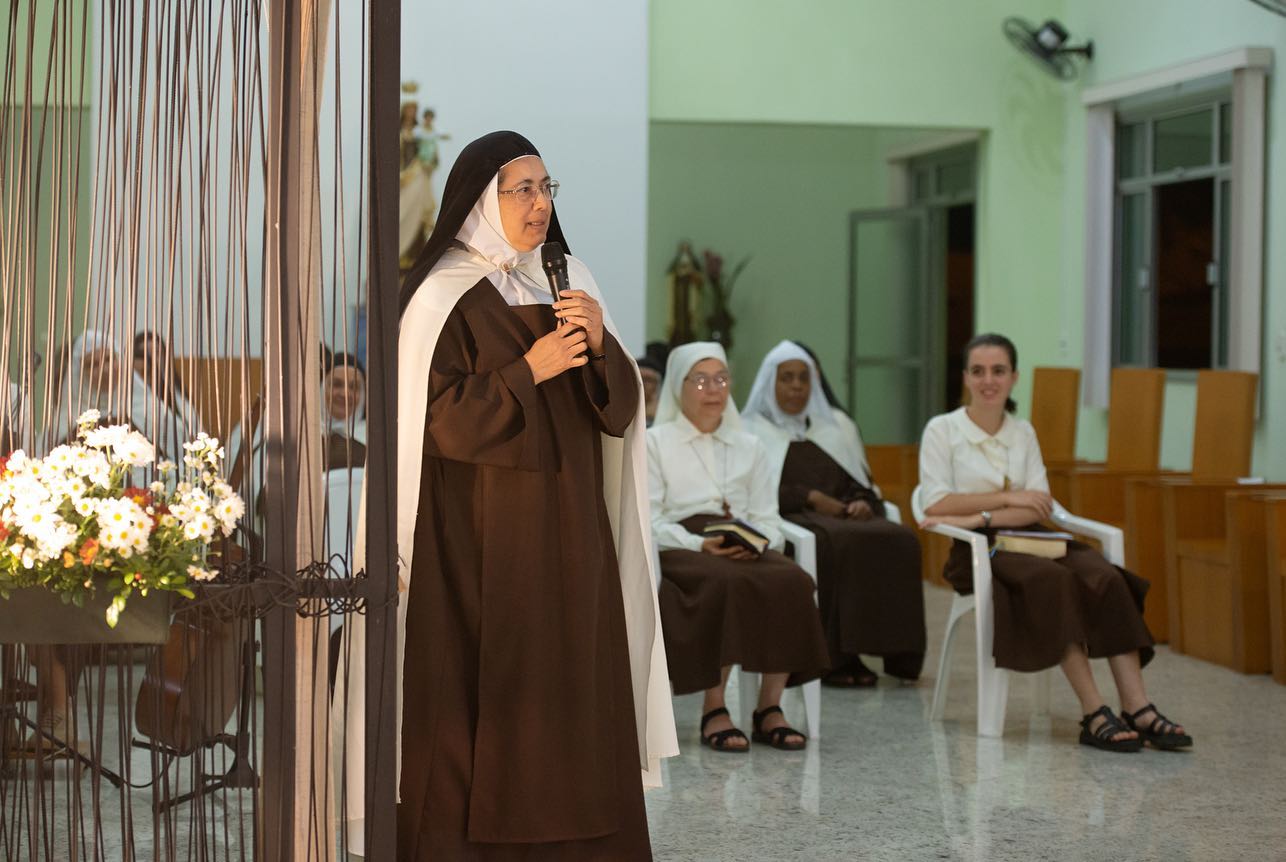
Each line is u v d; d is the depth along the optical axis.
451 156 8.49
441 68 8.47
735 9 8.95
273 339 2.50
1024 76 9.33
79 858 3.48
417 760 2.98
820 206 13.32
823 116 9.10
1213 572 6.30
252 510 2.52
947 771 4.63
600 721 3.04
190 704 2.56
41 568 2.30
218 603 2.45
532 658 2.98
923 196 12.00
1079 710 5.55
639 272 8.75
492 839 2.95
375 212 2.53
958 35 9.26
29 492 2.30
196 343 2.55
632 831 3.10
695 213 13.27
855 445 6.45
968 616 7.50
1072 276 9.34
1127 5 8.71
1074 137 9.27
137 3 3.45
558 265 3.06
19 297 2.61
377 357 2.55
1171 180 8.51
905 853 3.80
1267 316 7.59
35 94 4.90
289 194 2.50
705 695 5.02
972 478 5.42
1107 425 8.49
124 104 2.47
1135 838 3.93
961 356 11.30
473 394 2.95
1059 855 3.79
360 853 2.94
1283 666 5.88
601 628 3.08
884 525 5.96
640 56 8.71
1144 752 4.88
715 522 5.22
